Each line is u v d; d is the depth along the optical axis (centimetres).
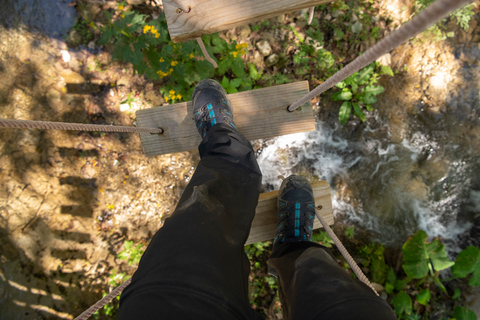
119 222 429
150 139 234
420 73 466
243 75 399
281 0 154
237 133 194
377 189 472
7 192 399
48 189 412
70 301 395
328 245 445
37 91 407
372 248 455
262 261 429
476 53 464
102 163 428
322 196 237
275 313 407
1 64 404
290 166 464
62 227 412
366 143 470
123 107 420
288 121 229
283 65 434
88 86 419
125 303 102
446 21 461
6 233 394
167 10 161
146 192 435
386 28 447
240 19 158
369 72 437
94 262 415
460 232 476
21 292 387
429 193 479
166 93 394
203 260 108
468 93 471
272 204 232
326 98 461
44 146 412
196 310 95
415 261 416
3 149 402
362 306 103
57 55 412
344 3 437
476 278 405
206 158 176
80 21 414
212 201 139
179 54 356
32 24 413
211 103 214
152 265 108
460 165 478
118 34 373
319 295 113
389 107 467
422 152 477
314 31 435
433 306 436
